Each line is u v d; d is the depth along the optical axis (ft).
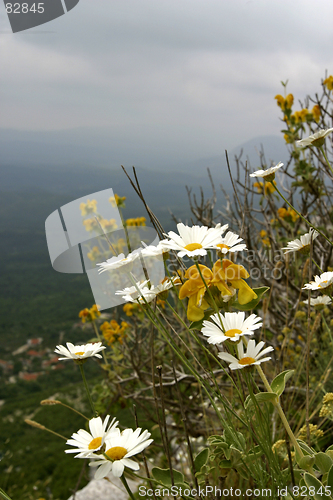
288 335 2.27
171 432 3.01
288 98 3.28
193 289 1.11
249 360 0.96
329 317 2.44
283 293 3.11
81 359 1.05
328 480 0.96
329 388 2.18
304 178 3.08
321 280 1.22
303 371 2.42
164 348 3.43
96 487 2.98
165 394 3.07
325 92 3.24
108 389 3.48
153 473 1.22
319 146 1.30
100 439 0.92
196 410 2.74
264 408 1.23
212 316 1.01
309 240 1.33
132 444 0.91
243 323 0.99
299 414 2.07
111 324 3.37
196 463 1.26
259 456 1.16
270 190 3.05
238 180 2.98
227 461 1.16
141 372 3.10
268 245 3.29
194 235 1.04
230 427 1.14
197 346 2.94
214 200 3.14
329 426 1.97
